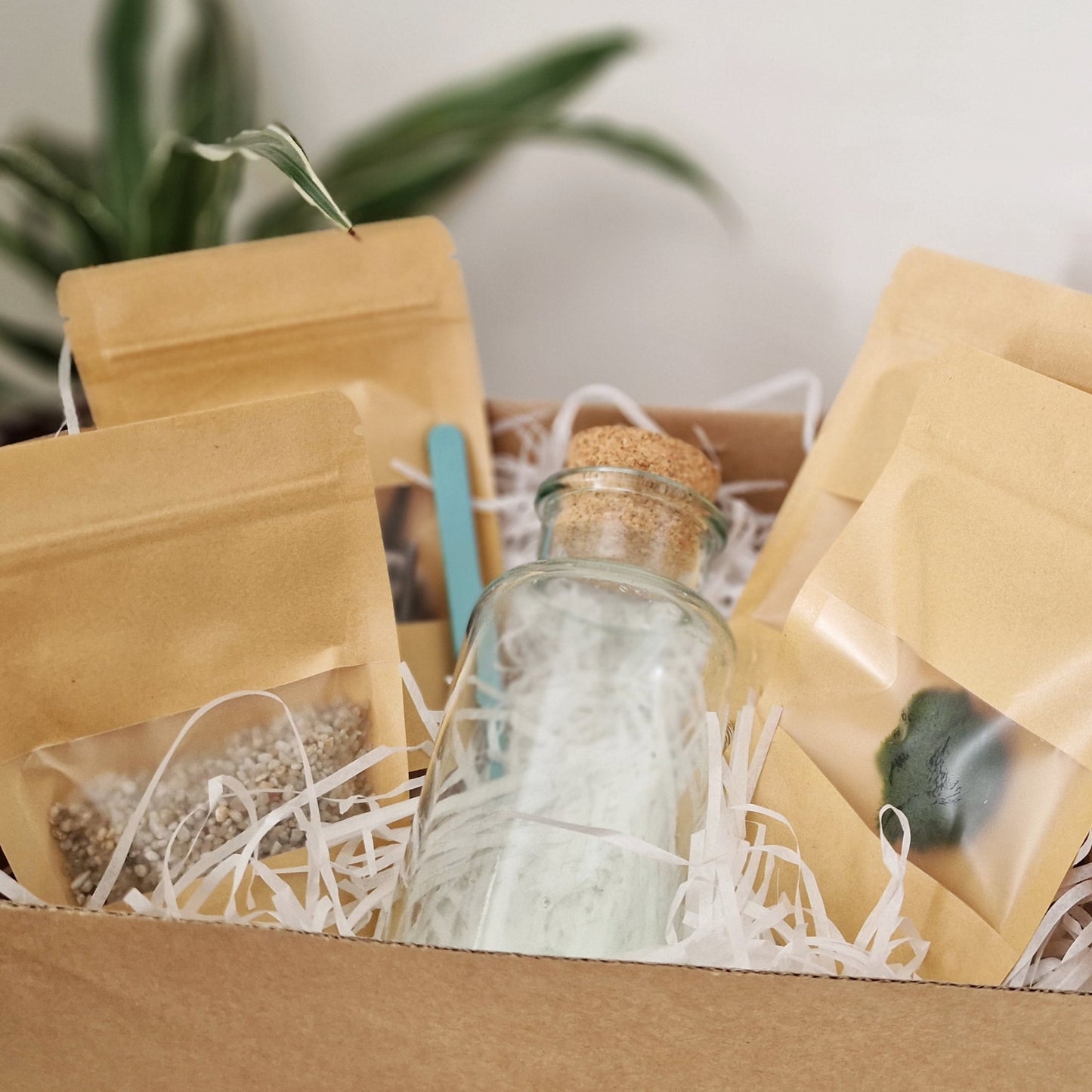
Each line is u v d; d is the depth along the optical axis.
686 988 0.38
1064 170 0.58
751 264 0.63
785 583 0.49
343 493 0.44
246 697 0.44
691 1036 0.38
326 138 0.63
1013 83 0.58
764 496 0.54
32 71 0.63
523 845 0.43
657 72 0.62
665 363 0.65
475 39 0.62
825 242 0.62
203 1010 0.38
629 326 0.65
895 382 0.49
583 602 0.47
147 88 0.61
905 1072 0.39
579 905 0.42
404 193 0.61
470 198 0.64
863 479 0.49
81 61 0.63
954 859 0.43
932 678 0.44
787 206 0.62
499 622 0.46
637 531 0.47
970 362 0.44
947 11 0.58
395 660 0.45
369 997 0.38
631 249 0.64
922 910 0.43
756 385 0.64
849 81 0.60
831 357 0.63
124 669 0.43
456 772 0.44
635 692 0.46
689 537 0.48
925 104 0.59
